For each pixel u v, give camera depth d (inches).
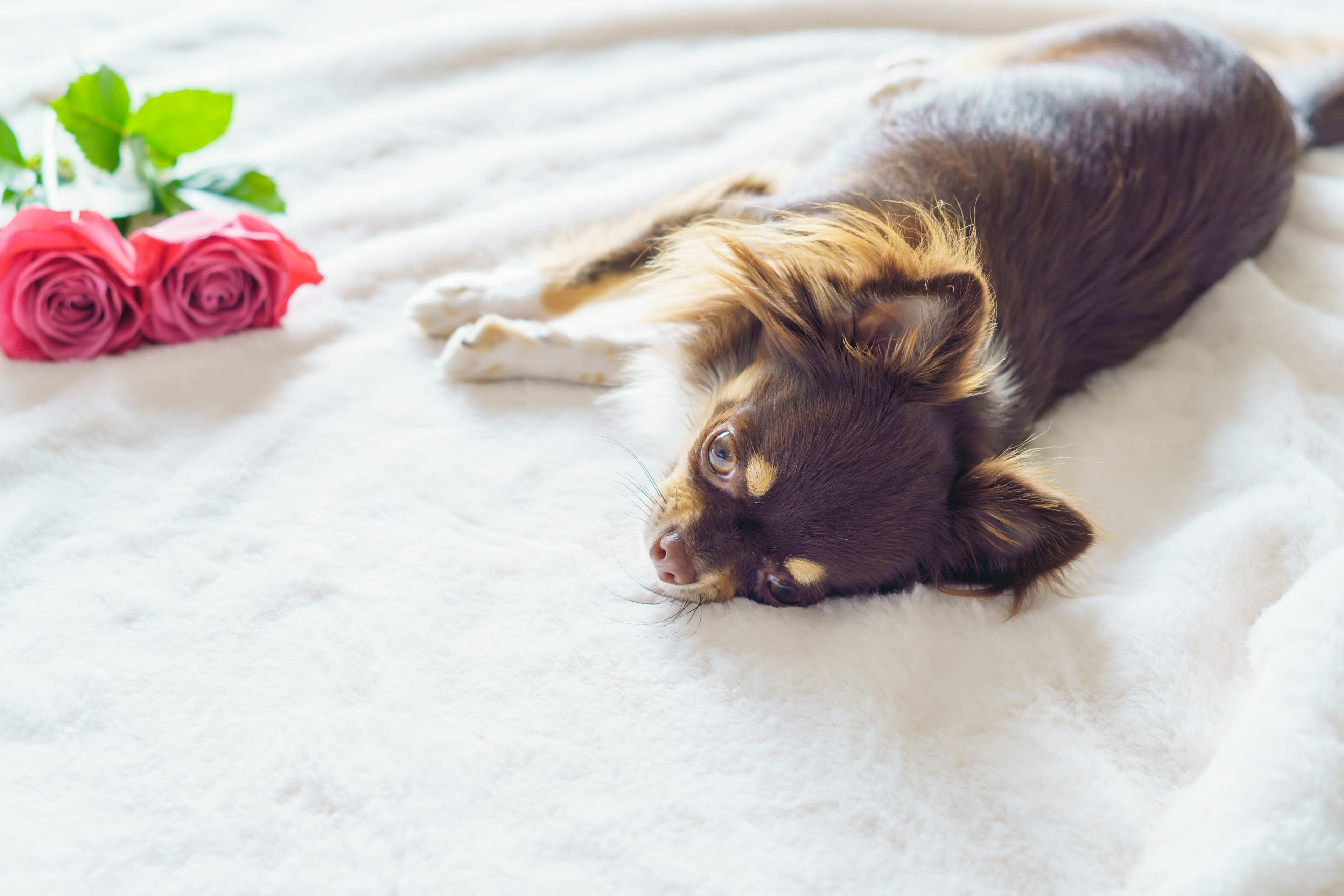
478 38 35.0
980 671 25.3
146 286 27.7
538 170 32.5
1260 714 23.8
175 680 24.6
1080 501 26.1
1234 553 26.1
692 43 36.3
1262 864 22.6
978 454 26.3
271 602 25.5
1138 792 24.1
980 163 28.0
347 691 24.6
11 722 24.0
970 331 25.2
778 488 25.7
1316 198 32.7
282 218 30.6
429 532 26.5
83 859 23.0
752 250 27.1
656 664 25.2
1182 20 32.3
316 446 27.4
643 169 32.8
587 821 23.6
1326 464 27.7
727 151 32.8
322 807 23.6
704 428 26.8
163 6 35.6
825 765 24.2
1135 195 28.9
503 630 25.4
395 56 34.3
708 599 26.1
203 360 28.2
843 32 37.1
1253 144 30.4
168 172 29.6
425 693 24.7
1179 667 25.1
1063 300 28.4
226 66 33.7
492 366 28.4
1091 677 25.2
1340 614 24.2
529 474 27.4
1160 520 27.1
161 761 23.9
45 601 25.2
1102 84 29.9
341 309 29.5
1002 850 23.5
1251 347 29.4
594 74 35.1
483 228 30.8
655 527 26.4
